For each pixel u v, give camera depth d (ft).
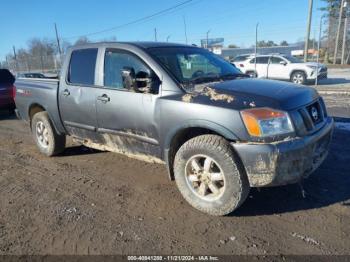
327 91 45.83
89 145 17.37
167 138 13.00
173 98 12.75
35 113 20.81
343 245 10.28
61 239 11.30
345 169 15.66
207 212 12.38
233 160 11.44
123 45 14.98
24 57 124.88
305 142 11.25
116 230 11.69
